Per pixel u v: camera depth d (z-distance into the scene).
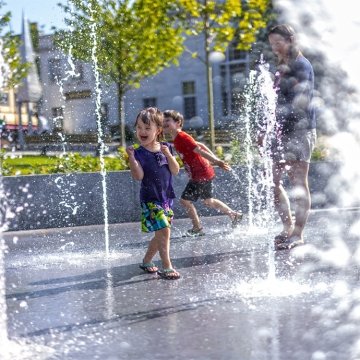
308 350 3.63
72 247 7.95
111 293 5.26
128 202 10.45
